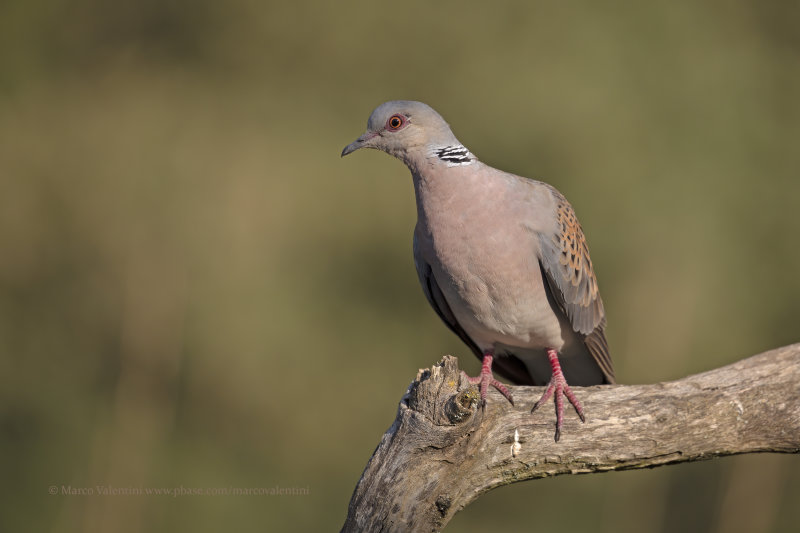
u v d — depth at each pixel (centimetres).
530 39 1355
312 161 1353
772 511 1246
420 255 680
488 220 612
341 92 1436
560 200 672
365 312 1351
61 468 1279
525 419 577
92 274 1378
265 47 1484
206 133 1398
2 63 1452
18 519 1241
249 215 1340
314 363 1314
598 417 573
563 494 1317
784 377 578
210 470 1285
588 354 716
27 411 1326
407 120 625
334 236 1340
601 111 1262
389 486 529
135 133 1400
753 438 575
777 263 1269
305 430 1309
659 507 1280
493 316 647
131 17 1500
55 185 1388
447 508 541
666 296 1264
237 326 1312
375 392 1322
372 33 1450
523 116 1296
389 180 1340
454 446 525
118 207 1369
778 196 1266
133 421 1314
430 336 1364
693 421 572
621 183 1258
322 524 1270
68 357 1360
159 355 1341
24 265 1387
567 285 647
